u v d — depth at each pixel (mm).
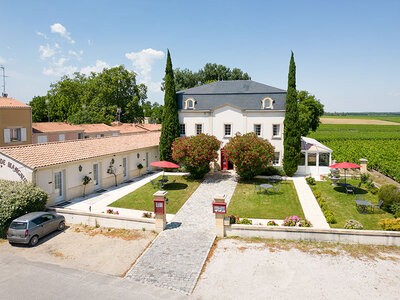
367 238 14117
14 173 18656
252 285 10914
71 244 14898
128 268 12438
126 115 68188
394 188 18797
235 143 26297
